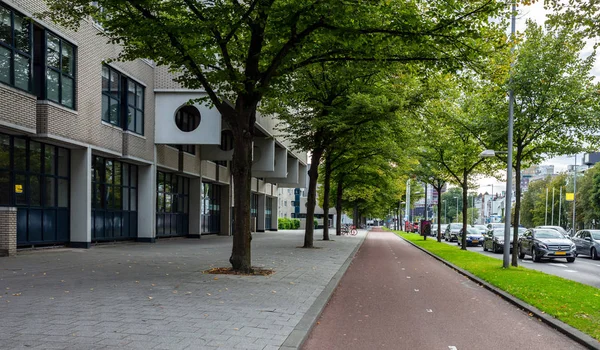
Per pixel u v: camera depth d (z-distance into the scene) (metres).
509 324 7.80
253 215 44.88
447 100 19.38
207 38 11.92
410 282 12.87
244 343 5.78
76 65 17.73
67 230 18.77
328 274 13.23
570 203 81.31
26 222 16.45
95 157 20.56
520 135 16.31
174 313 7.27
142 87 23.27
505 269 15.36
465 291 11.45
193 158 28.91
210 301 8.34
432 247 28.06
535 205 95.81
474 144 22.42
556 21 9.17
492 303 9.80
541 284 11.80
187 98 24.12
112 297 8.41
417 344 6.43
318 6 10.22
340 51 12.84
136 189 24.16
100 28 19.17
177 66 11.91
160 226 26.44
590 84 15.29
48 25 15.99
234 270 12.29
